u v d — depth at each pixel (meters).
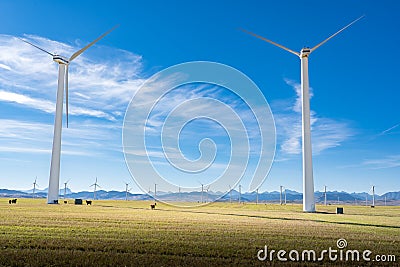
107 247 19.94
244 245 21.30
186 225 30.97
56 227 27.45
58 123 77.56
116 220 34.03
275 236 25.38
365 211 72.44
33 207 54.44
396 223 40.28
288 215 50.56
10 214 38.00
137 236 23.84
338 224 36.88
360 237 26.05
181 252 19.14
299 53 70.75
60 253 18.25
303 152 68.75
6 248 19.47
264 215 48.78
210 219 38.22
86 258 17.39
